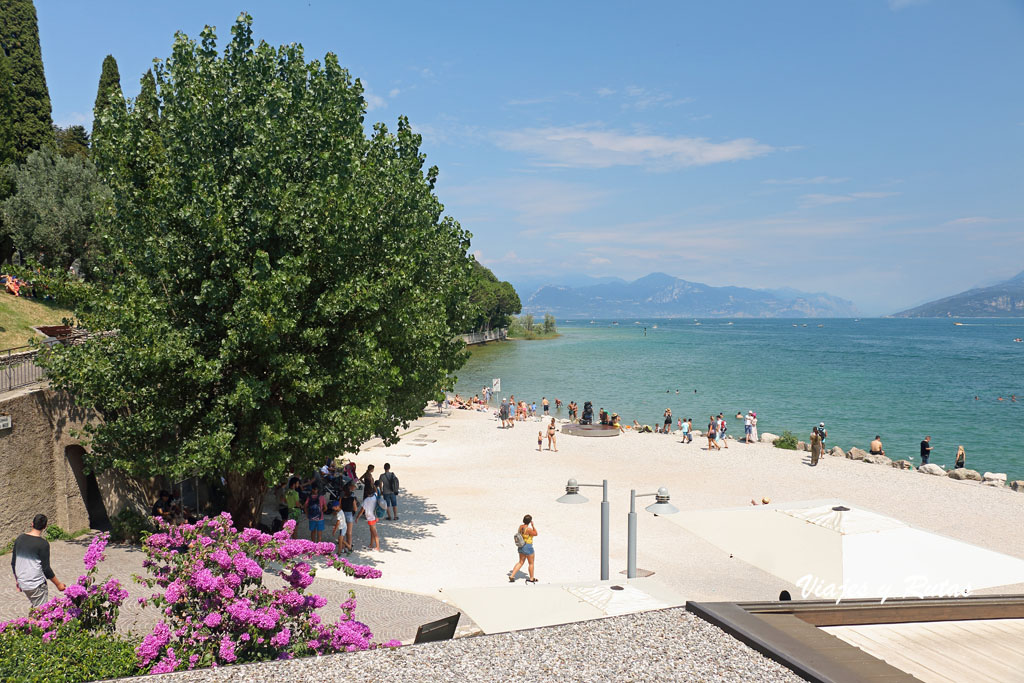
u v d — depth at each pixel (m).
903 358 140.12
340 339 18.73
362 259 19.23
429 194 23.05
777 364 120.94
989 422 58.47
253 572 8.61
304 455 18.20
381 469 34.72
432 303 20.64
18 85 44.72
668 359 130.12
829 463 38.03
